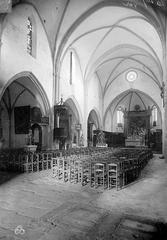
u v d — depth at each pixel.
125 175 8.59
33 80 16.33
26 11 14.90
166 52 12.58
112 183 8.27
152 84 29.97
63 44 19.00
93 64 25.27
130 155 11.94
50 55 18.64
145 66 27.64
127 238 3.93
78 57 24.09
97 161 8.66
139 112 34.94
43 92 17.38
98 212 5.27
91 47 23.05
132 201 6.18
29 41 15.95
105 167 8.23
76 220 4.78
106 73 30.89
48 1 15.62
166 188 7.72
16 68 13.85
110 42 22.36
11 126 21.14
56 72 19.09
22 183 8.52
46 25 17.59
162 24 12.34
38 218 4.91
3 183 8.52
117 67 29.98
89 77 25.88
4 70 12.66
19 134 20.69
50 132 17.95
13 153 12.55
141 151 15.92
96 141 29.12
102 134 29.03
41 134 19.20
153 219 4.81
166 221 4.69
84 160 9.23
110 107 35.28
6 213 5.24
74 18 17.81
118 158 9.83
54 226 4.48
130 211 5.34
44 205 5.83
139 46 21.39
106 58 25.47
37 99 18.22
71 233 4.15
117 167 7.64
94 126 32.72
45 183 8.53
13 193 7.06
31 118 19.83
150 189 7.58
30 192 7.18
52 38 18.52
